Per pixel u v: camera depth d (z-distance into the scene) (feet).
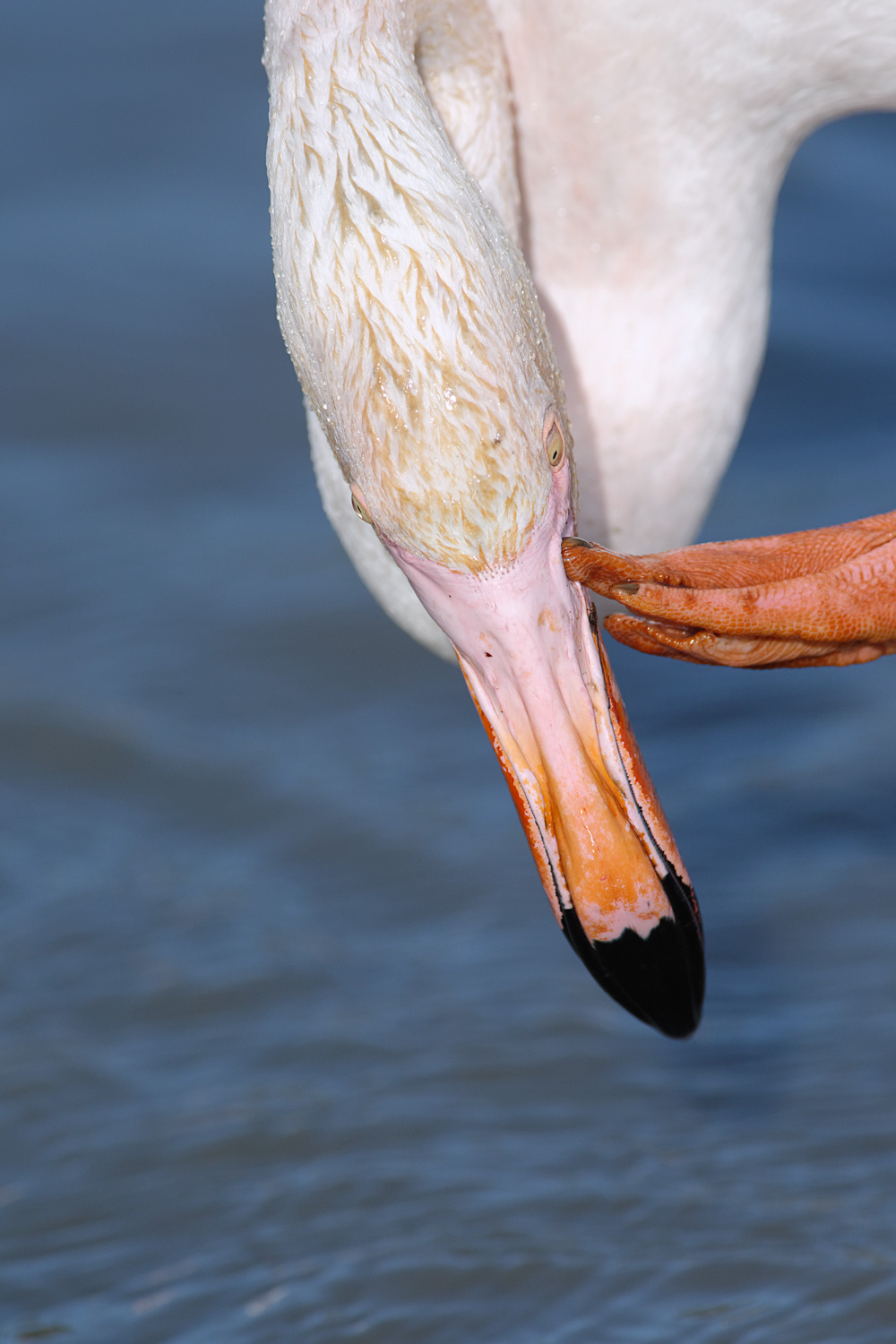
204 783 36.27
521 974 30.42
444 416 14.82
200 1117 27.53
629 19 20.13
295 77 16.21
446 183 15.51
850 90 20.89
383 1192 25.71
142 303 54.44
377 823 34.86
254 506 46.98
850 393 49.88
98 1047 29.25
